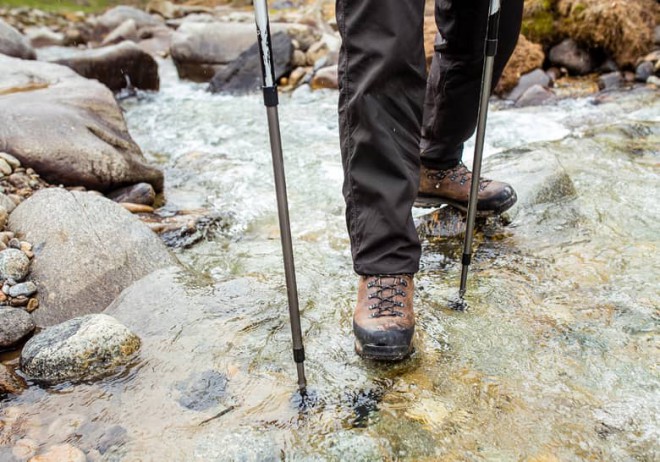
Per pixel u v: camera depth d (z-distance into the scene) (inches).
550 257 92.7
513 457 56.4
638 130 148.0
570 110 179.2
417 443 58.4
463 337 73.9
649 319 75.9
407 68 62.3
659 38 206.4
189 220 111.3
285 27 261.1
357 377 67.5
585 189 115.0
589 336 73.2
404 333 67.1
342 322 78.0
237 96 226.4
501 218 104.7
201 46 250.4
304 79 233.5
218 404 64.5
